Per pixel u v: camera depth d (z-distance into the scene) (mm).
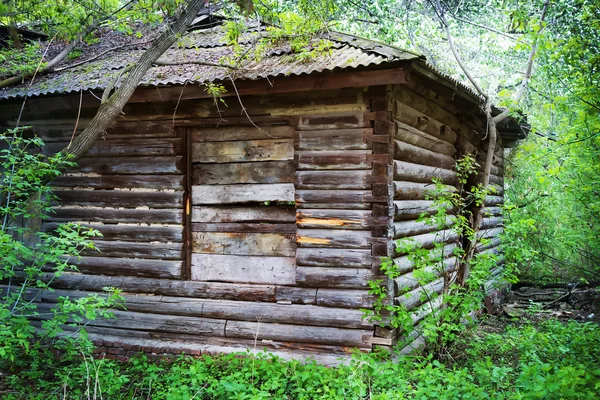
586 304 10727
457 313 6695
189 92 6793
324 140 6645
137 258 7512
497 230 11773
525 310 9750
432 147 8078
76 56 9750
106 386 5922
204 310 7125
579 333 7082
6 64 8719
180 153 7336
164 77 7062
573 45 8492
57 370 6625
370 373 5664
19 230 6512
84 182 7801
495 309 10391
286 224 6969
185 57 7844
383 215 6426
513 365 6672
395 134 6664
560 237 12609
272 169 7000
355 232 6539
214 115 7168
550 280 12672
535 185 13766
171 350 7148
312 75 6215
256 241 7082
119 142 7621
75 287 7738
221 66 6566
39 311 7801
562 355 6609
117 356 7371
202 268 7305
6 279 8094
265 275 7016
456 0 14695
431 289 7535
